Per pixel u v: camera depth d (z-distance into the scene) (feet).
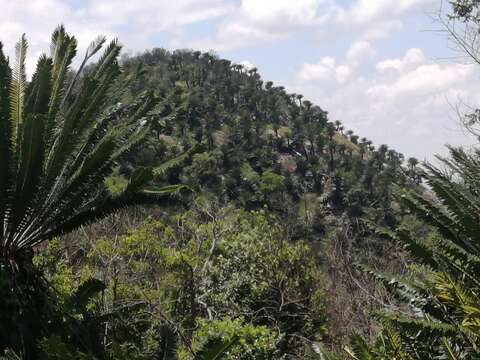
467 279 15.10
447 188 15.33
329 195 307.99
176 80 481.87
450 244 15.17
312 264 39.99
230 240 42.47
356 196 293.02
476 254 15.55
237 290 39.50
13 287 20.90
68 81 25.25
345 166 362.53
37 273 22.33
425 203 16.46
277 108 480.64
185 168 233.76
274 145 412.77
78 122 21.94
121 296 30.37
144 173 21.85
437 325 14.30
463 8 25.00
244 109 454.81
